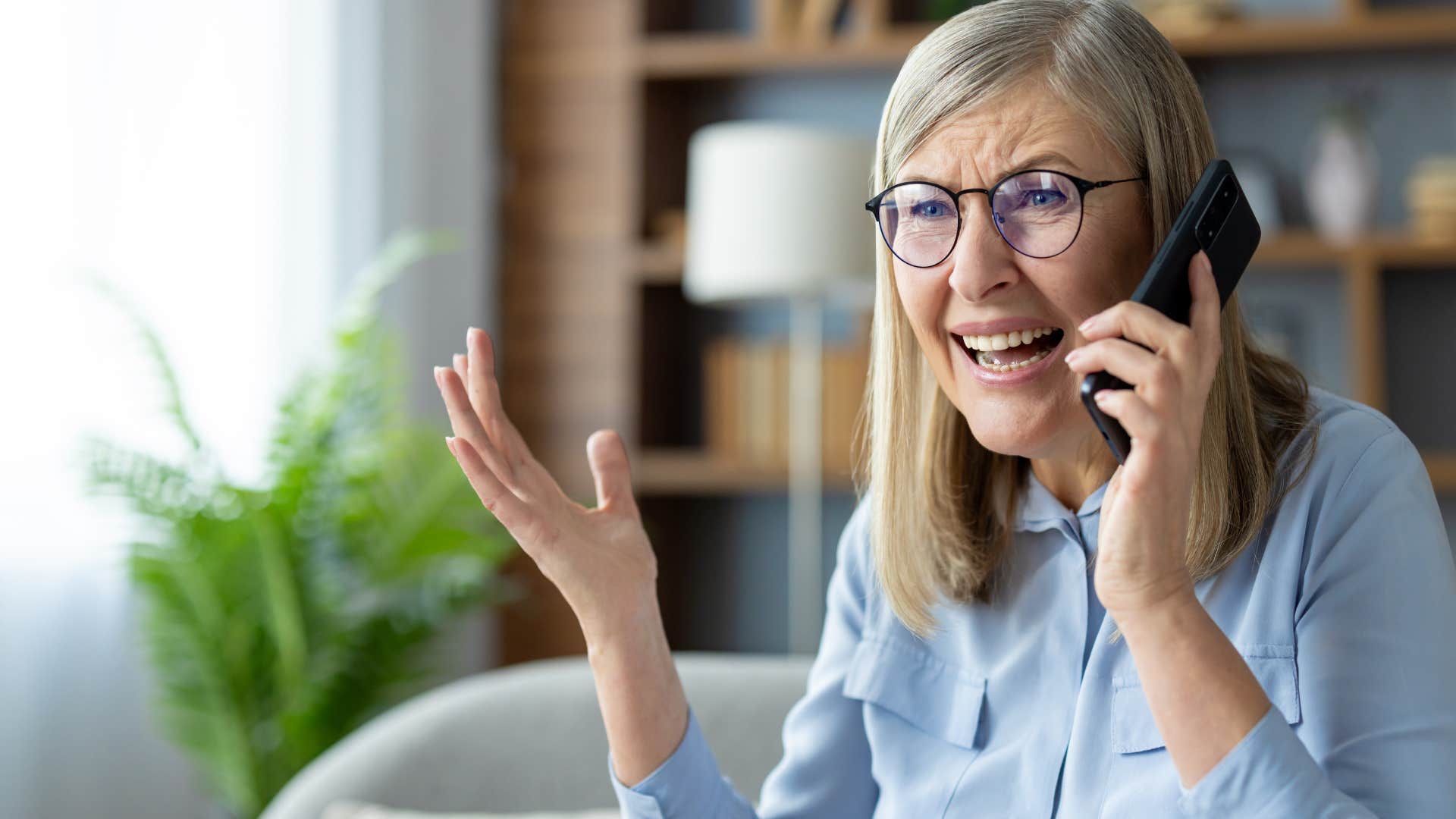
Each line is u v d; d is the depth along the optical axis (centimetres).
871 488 110
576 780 155
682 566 362
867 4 331
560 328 340
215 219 264
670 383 360
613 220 338
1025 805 97
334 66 296
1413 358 325
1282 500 90
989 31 91
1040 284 88
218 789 255
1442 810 76
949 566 106
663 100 356
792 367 324
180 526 225
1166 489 73
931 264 92
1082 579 100
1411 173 324
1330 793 72
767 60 332
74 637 234
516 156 344
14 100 224
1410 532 84
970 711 103
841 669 115
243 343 269
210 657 237
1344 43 313
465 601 264
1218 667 73
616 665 100
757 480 326
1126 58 89
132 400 241
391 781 153
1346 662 81
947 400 106
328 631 243
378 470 250
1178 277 79
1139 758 91
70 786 231
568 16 343
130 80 246
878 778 108
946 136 91
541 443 339
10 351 221
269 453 239
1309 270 331
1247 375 94
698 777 102
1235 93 332
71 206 233
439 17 331
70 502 231
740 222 281
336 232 295
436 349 324
